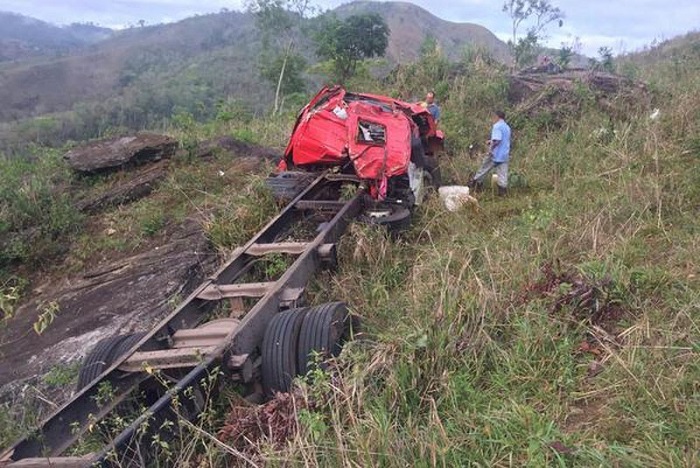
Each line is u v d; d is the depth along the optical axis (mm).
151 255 7809
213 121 15844
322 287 6039
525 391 4250
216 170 10062
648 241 6375
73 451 3830
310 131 8383
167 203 9172
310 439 3637
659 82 13867
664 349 4348
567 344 4520
